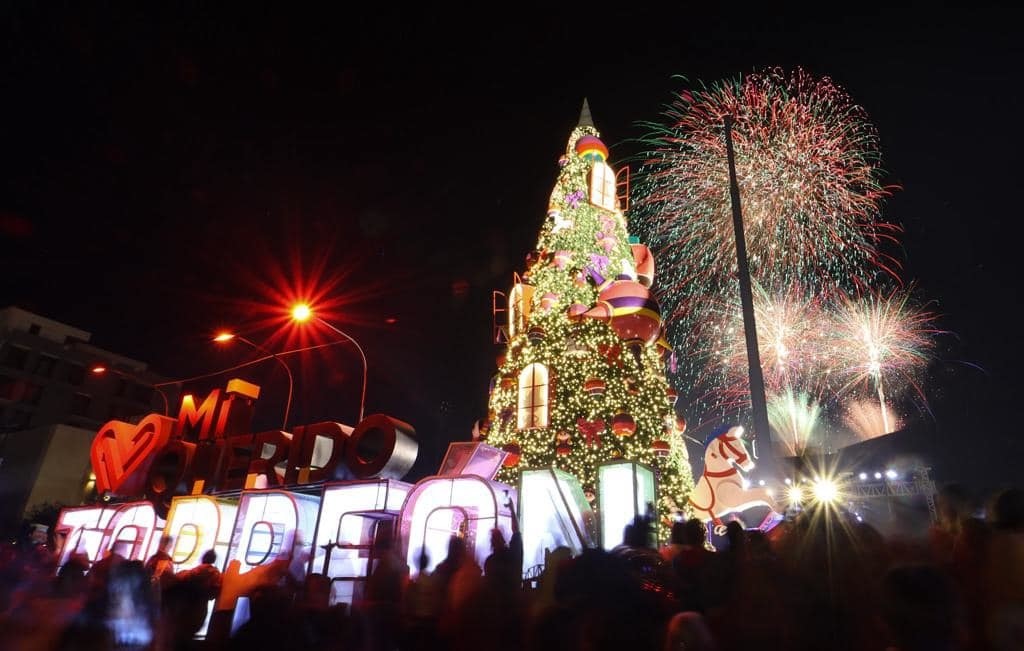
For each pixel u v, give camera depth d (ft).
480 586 18.40
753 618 15.20
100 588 16.48
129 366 231.09
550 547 41.93
